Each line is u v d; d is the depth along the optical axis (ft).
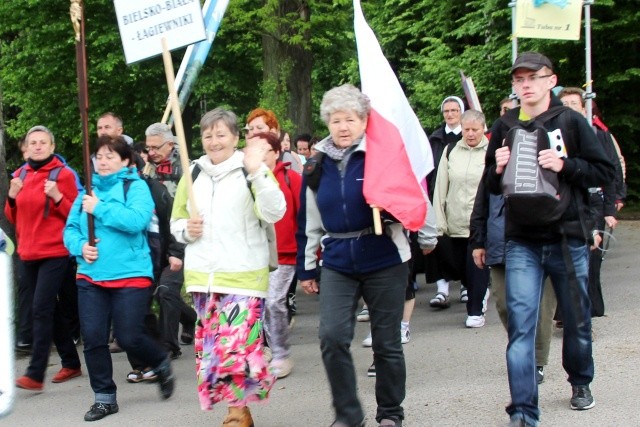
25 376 25.22
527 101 18.75
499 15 65.82
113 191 22.22
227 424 19.53
